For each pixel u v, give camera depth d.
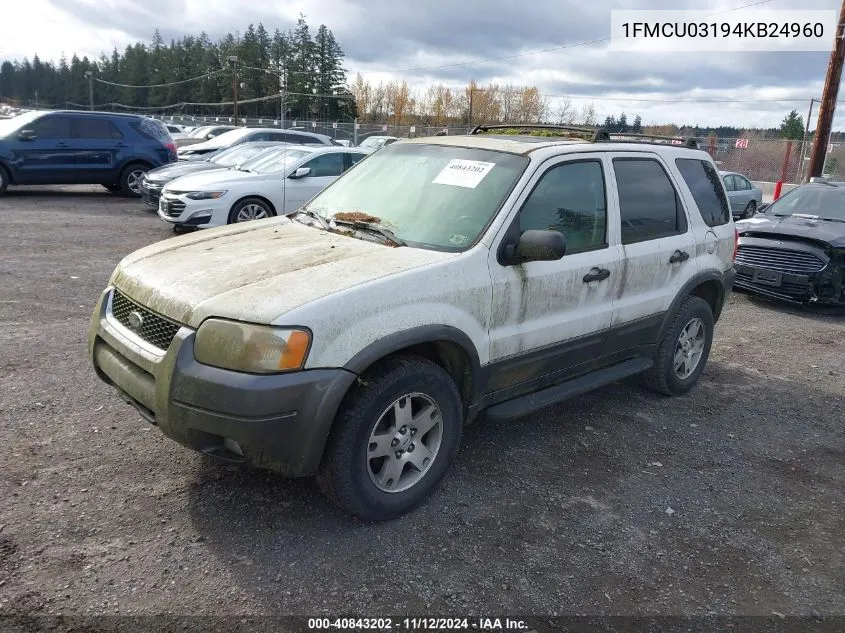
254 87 90.62
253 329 3.00
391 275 3.37
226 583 2.97
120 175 15.77
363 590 2.98
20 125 14.73
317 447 3.11
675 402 5.44
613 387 5.69
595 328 4.48
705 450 4.61
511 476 4.07
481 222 3.85
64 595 2.83
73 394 4.76
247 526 3.38
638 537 3.53
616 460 4.38
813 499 4.05
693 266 5.25
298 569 3.09
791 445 4.79
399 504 3.50
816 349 7.28
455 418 3.68
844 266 8.43
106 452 4.00
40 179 14.87
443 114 74.88
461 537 3.42
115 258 9.37
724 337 7.55
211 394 2.99
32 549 3.09
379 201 4.30
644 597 3.07
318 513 3.53
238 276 3.38
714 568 3.31
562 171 4.25
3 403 4.54
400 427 3.46
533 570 3.20
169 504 3.52
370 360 3.19
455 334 3.55
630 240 4.69
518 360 4.02
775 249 8.74
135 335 3.43
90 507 3.45
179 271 3.55
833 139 27.61
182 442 3.17
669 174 5.14
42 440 4.09
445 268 3.55
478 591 3.03
